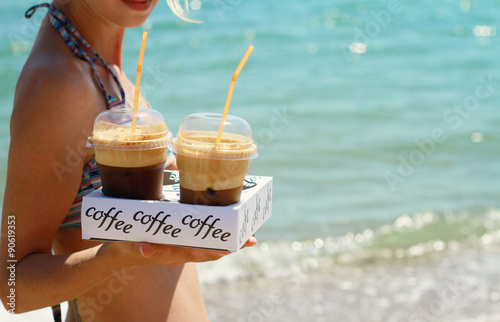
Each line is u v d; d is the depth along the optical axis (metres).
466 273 6.43
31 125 1.84
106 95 2.07
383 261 6.82
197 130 1.71
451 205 8.32
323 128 11.88
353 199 8.53
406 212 8.09
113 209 1.65
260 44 20.53
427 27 24.77
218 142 1.66
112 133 1.70
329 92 14.91
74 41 2.04
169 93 13.79
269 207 2.01
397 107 13.61
